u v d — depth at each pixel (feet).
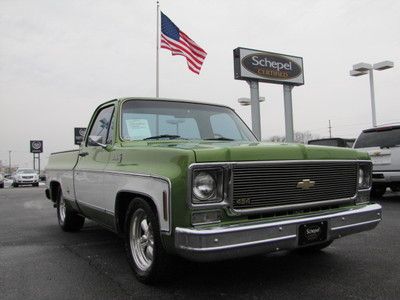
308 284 14.03
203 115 18.99
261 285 14.02
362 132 36.14
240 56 75.72
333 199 14.37
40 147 208.64
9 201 49.39
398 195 41.39
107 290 13.93
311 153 13.67
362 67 70.90
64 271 16.26
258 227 12.02
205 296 13.11
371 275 14.89
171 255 13.32
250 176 12.41
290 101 83.35
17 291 14.02
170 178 12.18
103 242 21.71
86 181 19.36
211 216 12.03
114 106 18.12
